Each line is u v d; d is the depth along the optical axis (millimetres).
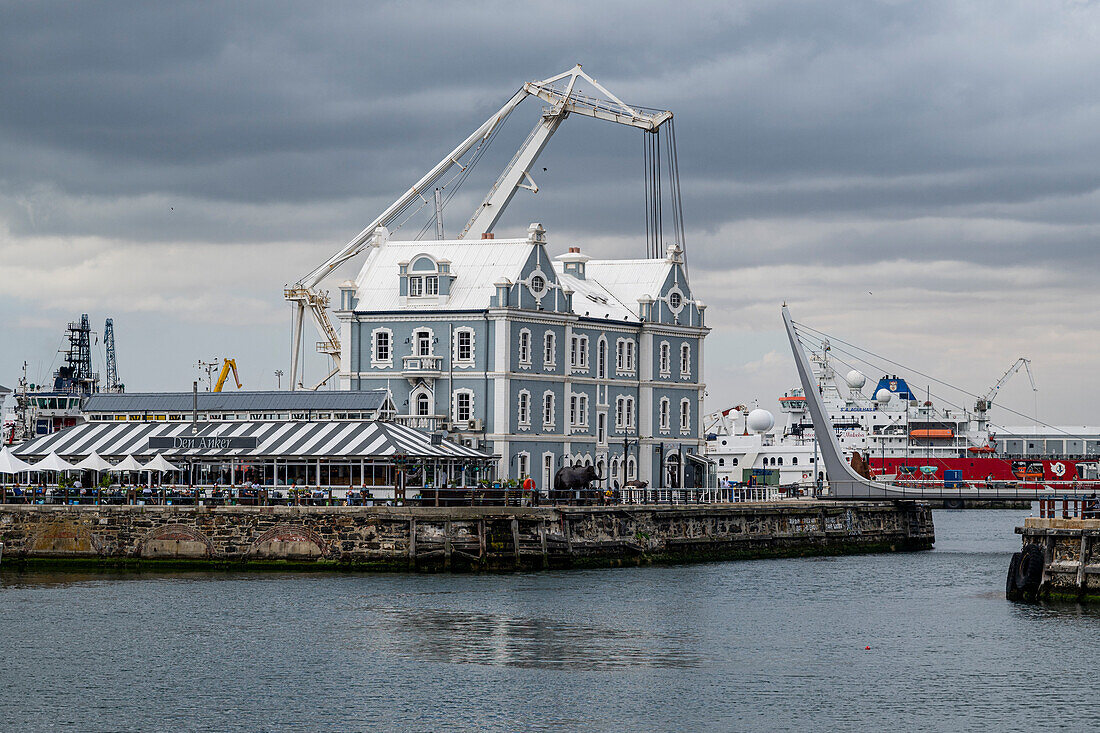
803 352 139125
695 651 74812
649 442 143750
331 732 60000
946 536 167250
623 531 112688
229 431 114812
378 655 73062
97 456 109375
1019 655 73375
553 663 71625
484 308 128250
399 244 138000
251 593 91750
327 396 123812
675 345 147500
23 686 67062
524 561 104938
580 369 137125
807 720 61688
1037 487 131625
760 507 125438
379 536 101500
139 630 79250
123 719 61812
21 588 94375
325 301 149250
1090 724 61125
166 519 104375
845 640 78000
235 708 63375
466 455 113938
